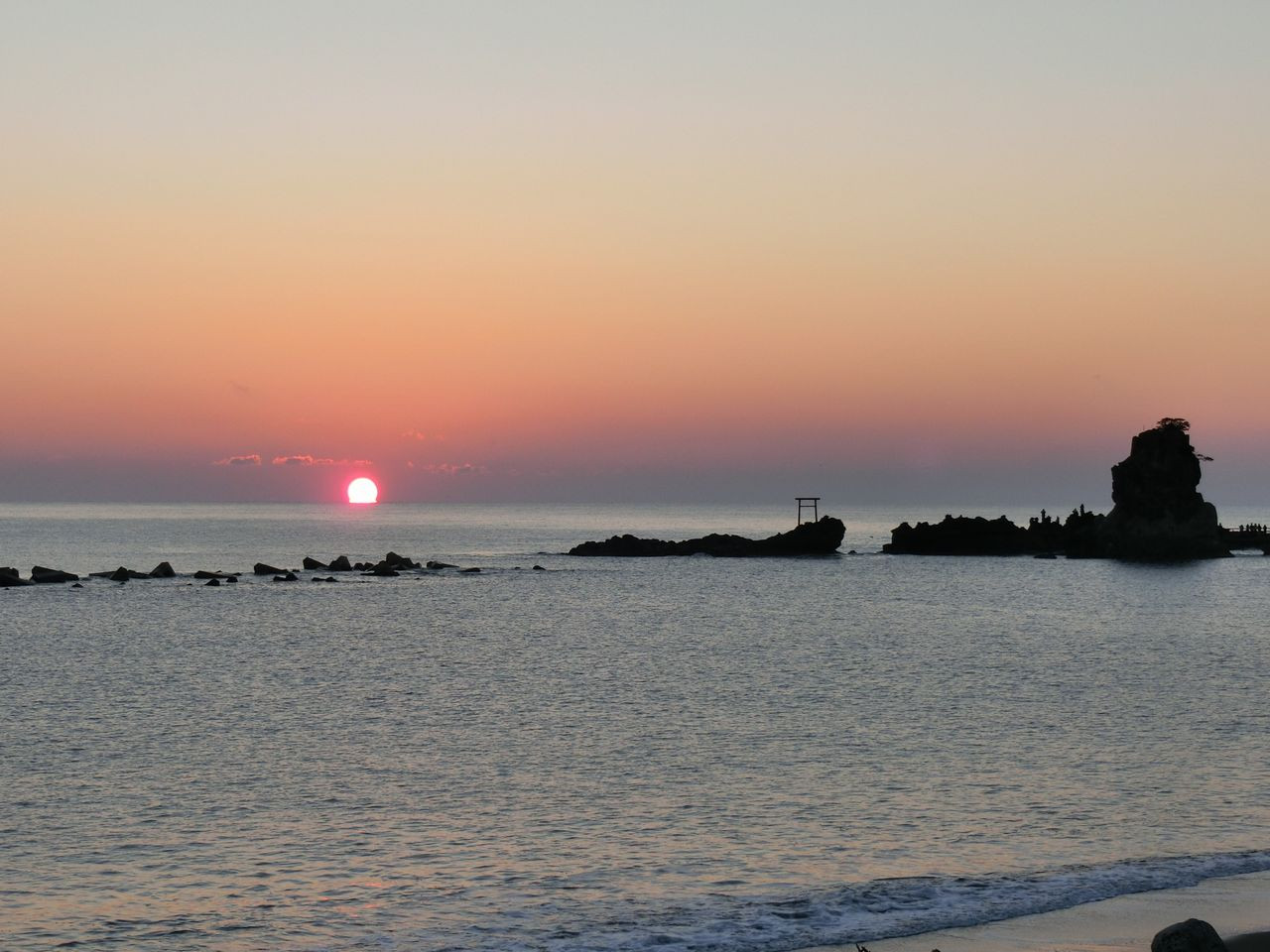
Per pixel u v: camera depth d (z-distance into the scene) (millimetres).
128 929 23750
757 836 29922
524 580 135000
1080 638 78688
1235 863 26953
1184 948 20141
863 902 24719
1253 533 199625
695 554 184250
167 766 38375
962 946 22188
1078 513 186875
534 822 31453
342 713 48875
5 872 27359
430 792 34750
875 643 75875
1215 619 91562
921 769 37438
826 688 55438
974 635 80562
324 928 23750
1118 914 23812
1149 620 91000
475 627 85812
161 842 29750
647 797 34031
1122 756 39281
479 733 44250
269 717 47875
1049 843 29062
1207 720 46250
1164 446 168250
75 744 42000
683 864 27766
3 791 34719
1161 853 28141
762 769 37656
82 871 27453
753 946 22469
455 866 27781
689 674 60656
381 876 27078
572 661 66188
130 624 84875
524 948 22547
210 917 24391
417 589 120062
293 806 33188
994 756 39406
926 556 183875
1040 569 152625
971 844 29047
